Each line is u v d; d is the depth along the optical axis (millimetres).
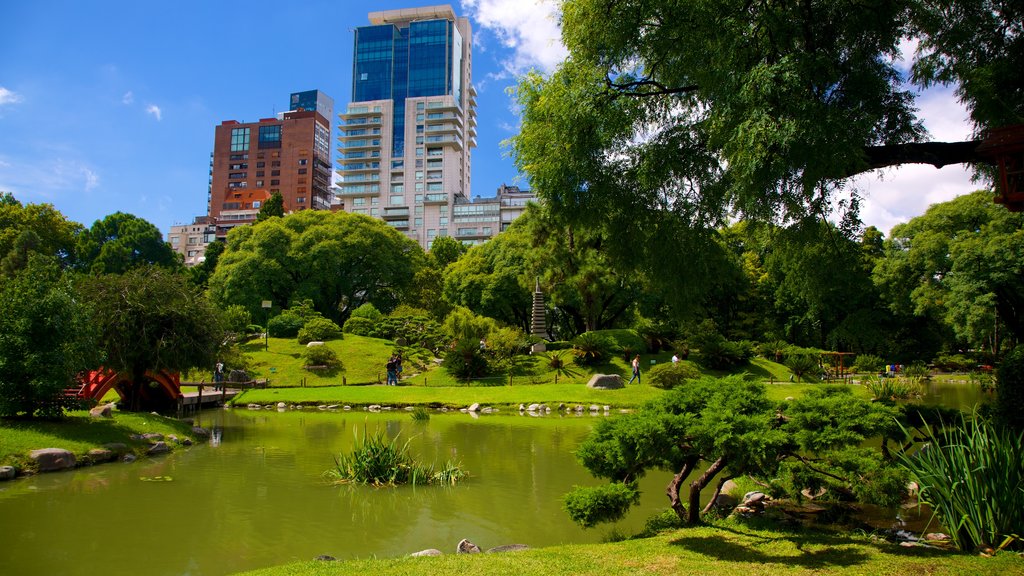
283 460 13383
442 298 56188
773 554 5738
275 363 34812
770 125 6996
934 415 8094
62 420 14094
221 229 124500
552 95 9531
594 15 8969
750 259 49094
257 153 132625
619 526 8320
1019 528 5656
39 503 9602
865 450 6234
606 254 11016
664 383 28125
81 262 59312
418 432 18094
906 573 5008
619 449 6402
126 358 17781
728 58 8102
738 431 6086
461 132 130875
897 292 43188
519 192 120938
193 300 19172
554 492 10461
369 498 10047
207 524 8523
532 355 34594
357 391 27938
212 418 21781
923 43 9328
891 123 8711
